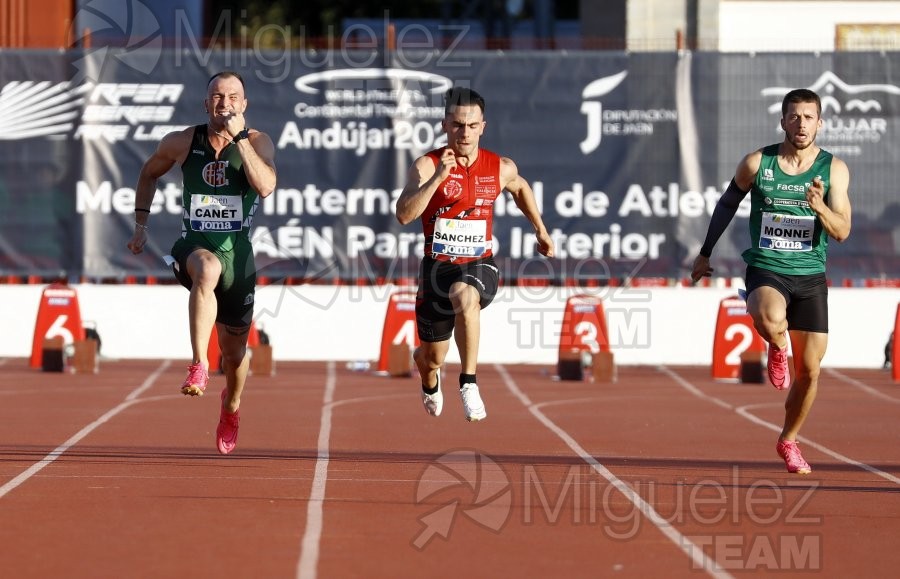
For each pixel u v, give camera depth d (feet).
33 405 92.79
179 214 126.82
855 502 55.62
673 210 126.62
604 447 73.92
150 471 62.13
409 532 47.50
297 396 101.60
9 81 125.18
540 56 126.21
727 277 127.03
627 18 137.49
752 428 84.79
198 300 55.26
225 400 62.34
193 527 47.78
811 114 59.72
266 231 126.31
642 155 126.62
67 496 54.49
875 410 96.32
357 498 54.80
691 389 110.52
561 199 126.62
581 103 126.41
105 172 125.90
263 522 49.01
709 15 137.08
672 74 126.11
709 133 126.31
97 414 87.81
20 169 125.59
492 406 96.63
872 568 42.98
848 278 126.52
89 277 126.21
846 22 143.23
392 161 126.00
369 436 78.07
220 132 57.26
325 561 42.29
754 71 126.11
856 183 126.21
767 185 60.95
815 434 81.56
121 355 128.77
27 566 40.88
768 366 61.52
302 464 65.36
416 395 103.14
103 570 40.45
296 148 126.11
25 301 128.26
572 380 116.06
